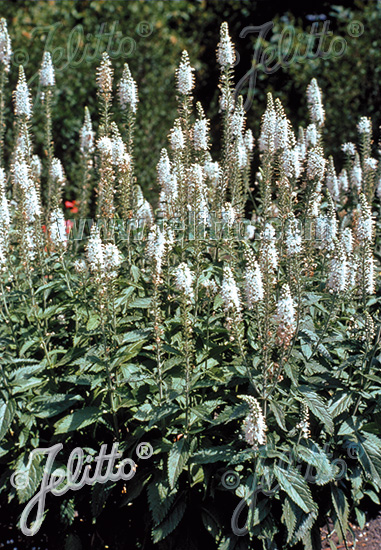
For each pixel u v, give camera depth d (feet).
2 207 13.16
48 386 13.20
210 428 13.02
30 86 31.78
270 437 11.89
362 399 13.85
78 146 33.06
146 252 13.98
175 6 36.83
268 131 15.48
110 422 13.09
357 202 20.36
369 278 13.55
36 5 32.86
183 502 12.42
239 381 12.80
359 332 14.28
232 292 11.48
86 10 33.81
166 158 15.34
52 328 14.48
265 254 11.70
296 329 12.06
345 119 34.14
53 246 14.97
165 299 14.25
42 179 28.09
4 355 12.73
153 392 12.89
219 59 16.28
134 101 16.25
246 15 38.70
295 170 14.83
